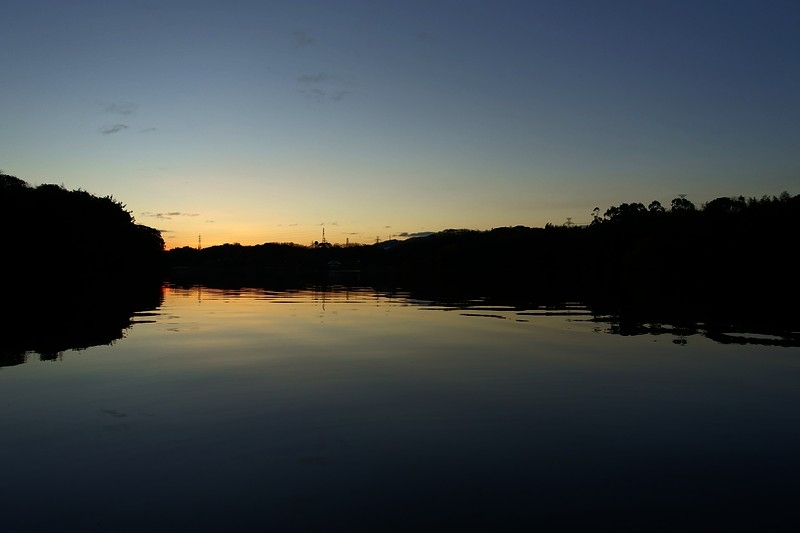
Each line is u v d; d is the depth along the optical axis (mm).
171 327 18281
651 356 13391
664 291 41969
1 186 55438
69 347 14000
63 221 59938
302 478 6066
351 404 8961
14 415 8211
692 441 7359
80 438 7254
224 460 6559
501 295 37656
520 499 5605
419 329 18391
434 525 5070
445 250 110062
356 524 5078
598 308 26719
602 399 9398
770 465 6555
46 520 5117
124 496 5609
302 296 36594
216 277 82125
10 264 51125
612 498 5652
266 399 9211
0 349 13609
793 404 9164
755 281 53969
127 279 61844
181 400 9102
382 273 110125
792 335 17047
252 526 5031
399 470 6305
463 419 8219
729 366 12180
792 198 60562
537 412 8633
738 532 5000
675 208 86375
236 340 15578
